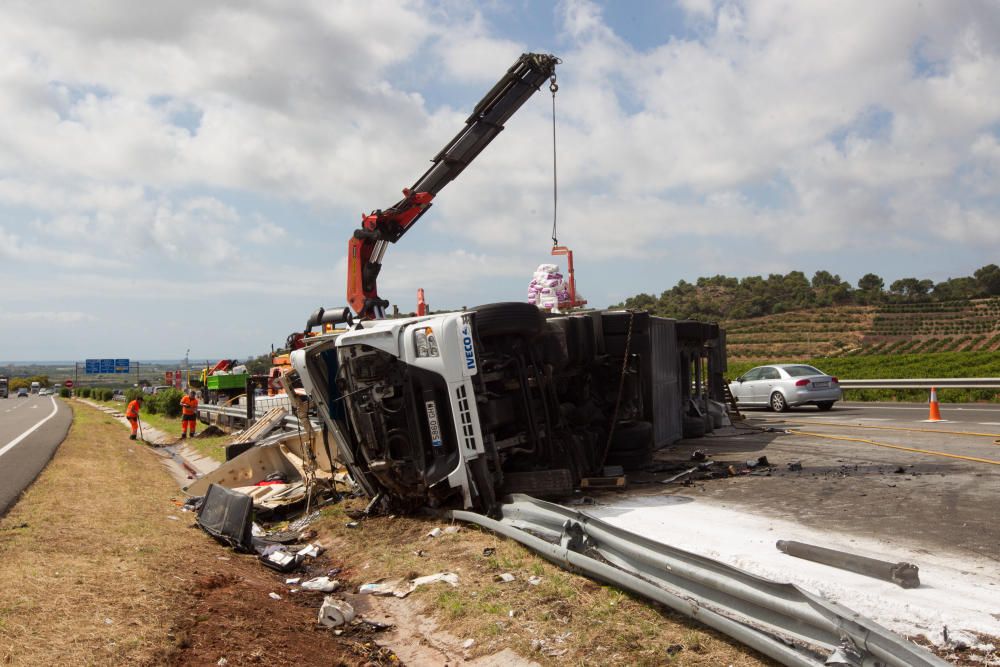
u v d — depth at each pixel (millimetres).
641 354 11516
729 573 4406
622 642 4195
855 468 9430
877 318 96812
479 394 7598
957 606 4418
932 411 15727
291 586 6516
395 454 8062
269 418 15422
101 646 4188
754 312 108562
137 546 6863
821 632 3766
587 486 8750
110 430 26422
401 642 4930
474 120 12914
